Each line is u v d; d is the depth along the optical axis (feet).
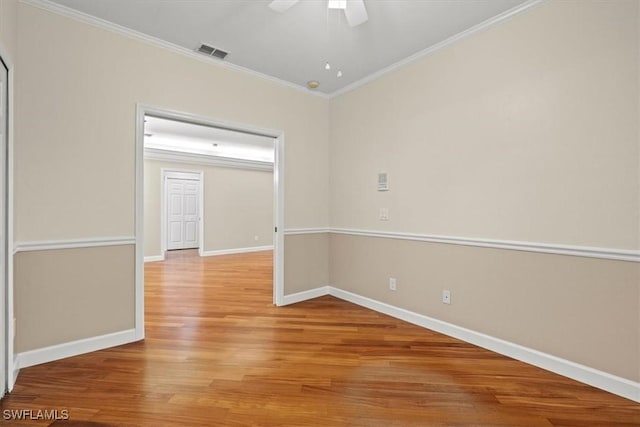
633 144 5.73
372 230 11.01
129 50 8.26
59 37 7.28
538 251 6.97
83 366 6.97
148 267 18.69
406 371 6.83
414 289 9.68
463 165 8.35
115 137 8.08
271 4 6.47
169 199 23.88
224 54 9.47
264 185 26.73
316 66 10.25
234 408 5.56
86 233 7.68
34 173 6.98
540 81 6.89
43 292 7.13
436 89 8.98
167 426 5.10
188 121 9.42
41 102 7.06
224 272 17.29
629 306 5.81
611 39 5.94
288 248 11.68
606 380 6.05
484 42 7.88
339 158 12.34
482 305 8.01
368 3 7.07
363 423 5.20
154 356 7.48
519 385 6.28
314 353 7.68
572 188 6.47
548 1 6.74
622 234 5.87
